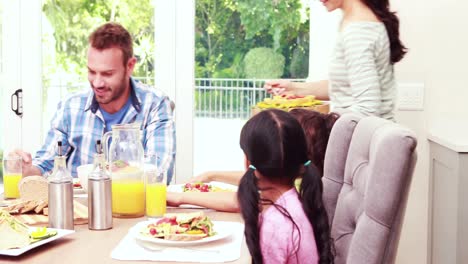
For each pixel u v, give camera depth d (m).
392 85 2.43
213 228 1.58
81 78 3.29
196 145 3.25
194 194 1.90
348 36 2.28
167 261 1.36
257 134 1.56
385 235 1.38
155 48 3.20
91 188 1.62
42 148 2.46
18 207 1.76
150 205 1.78
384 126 1.49
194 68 3.21
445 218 2.57
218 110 3.23
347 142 1.76
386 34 2.31
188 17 3.17
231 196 1.88
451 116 2.85
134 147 1.79
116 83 2.32
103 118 2.43
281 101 2.39
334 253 1.63
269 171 1.56
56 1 3.24
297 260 1.52
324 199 1.78
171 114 2.46
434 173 2.78
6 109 3.28
